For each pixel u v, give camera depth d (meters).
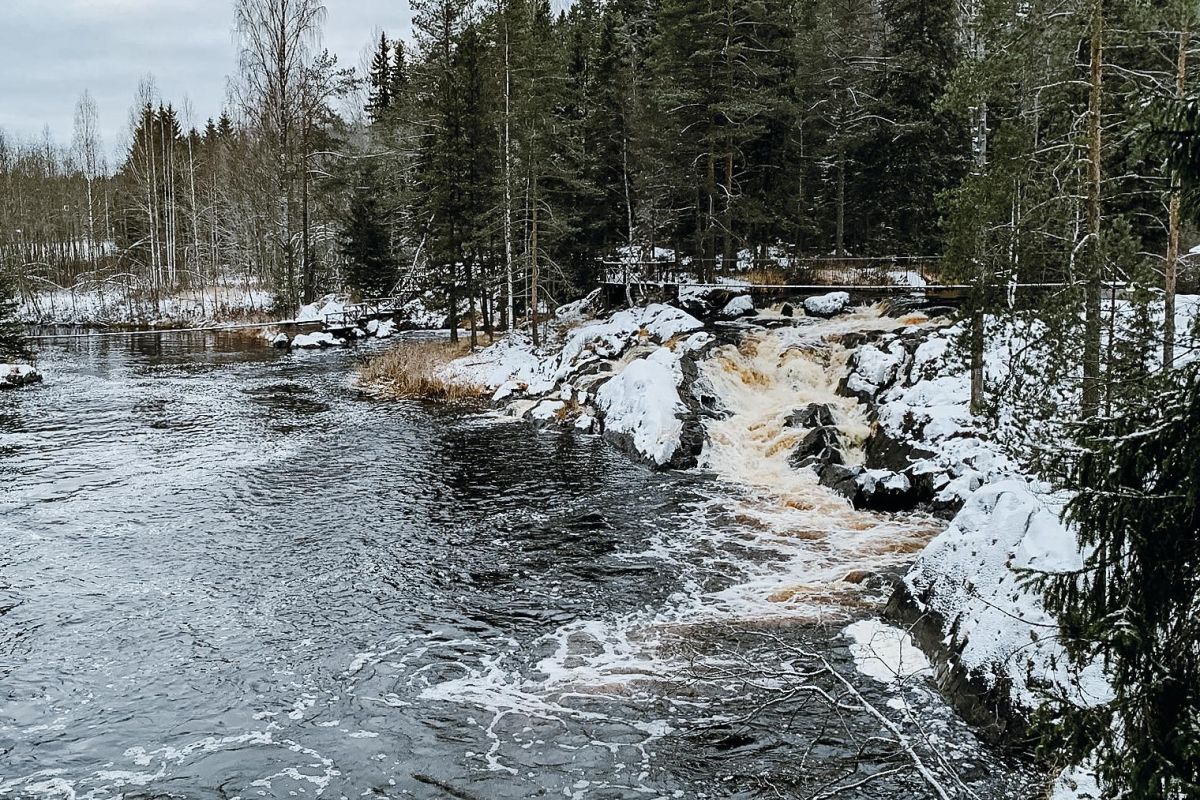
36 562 14.02
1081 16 13.91
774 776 8.29
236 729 9.29
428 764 8.61
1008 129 15.29
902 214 35.75
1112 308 12.80
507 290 36.69
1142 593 4.80
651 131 33.91
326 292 60.28
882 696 9.66
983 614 9.81
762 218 33.09
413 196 41.38
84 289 66.94
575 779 8.32
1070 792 6.90
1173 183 5.09
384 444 22.66
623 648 11.12
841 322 27.91
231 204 66.69
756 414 22.94
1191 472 4.48
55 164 90.19
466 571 13.81
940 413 18.44
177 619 11.98
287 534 15.52
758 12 31.70
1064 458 5.41
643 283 35.38
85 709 9.67
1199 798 4.33
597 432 23.81
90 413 26.77
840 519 16.39
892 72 34.66
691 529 15.84
